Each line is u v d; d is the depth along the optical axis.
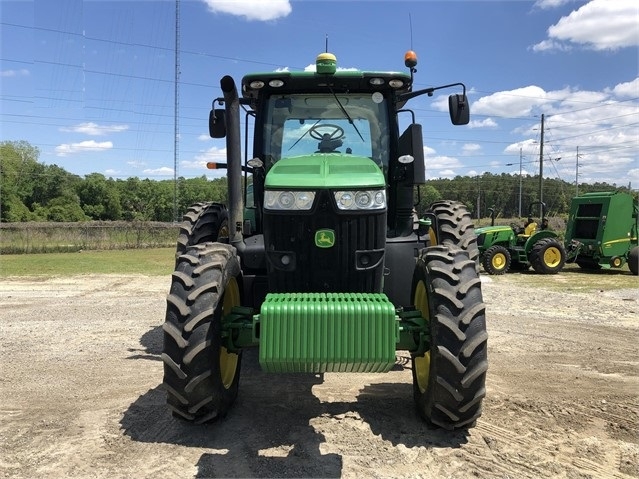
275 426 3.64
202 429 3.58
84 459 3.16
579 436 3.51
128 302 8.93
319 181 3.41
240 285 3.96
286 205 3.42
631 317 7.70
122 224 28.56
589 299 9.41
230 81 3.71
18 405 4.07
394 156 4.60
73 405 4.07
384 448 3.30
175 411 3.45
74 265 15.84
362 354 2.97
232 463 3.11
